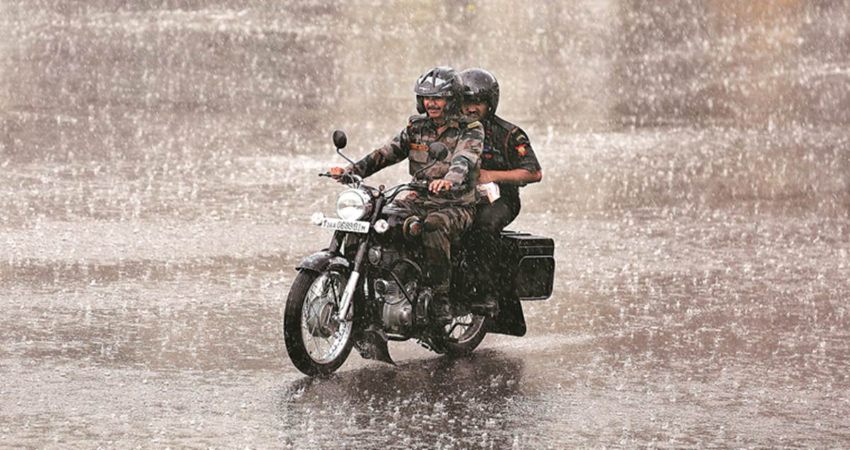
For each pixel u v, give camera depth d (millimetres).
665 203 58719
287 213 52750
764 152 75500
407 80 106688
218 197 56156
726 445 26016
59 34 132750
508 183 32562
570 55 130250
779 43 140500
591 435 26422
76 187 57531
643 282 42500
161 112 85000
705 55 131875
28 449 24484
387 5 170000
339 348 31000
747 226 53500
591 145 76812
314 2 170250
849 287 42219
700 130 84438
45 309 36156
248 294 38906
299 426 26406
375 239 30891
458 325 34688
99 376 29734
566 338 35188
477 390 29719
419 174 31828
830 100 100625
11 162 64250
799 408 28797
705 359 33062
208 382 29578
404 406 28156
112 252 44250
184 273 41438
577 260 45969
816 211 57625
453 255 32469
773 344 34719
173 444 25031
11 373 29719
